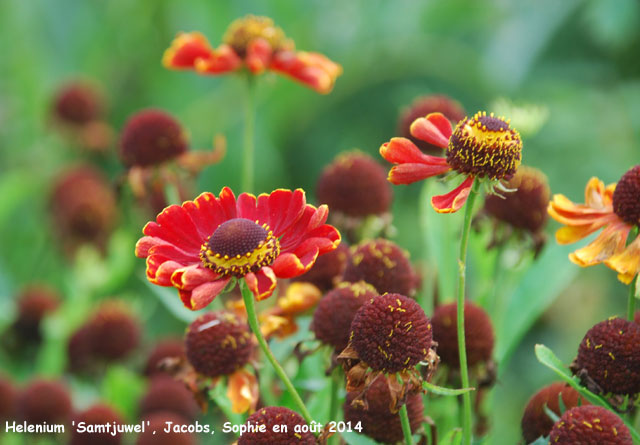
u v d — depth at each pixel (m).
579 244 0.59
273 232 0.49
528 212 0.59
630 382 0.50
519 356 1.21
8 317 0.88
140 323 0.84
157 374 0.73
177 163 0.69
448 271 0.60
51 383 0.71
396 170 0.50
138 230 0.98
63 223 1.06
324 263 0.58
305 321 0.57
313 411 0.56
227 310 0.57
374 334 0.49
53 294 0.93
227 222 0.49
